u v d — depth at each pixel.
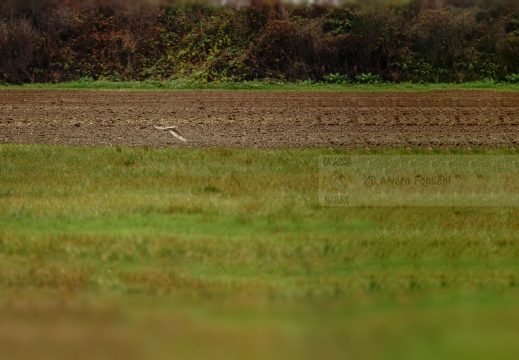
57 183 48.25
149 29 134.62
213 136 71.38
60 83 121.50
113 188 47.06
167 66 128.50
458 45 128.38
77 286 29.19
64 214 40.50
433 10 133.00
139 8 137.25
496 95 103.12
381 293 27.05
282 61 125.19
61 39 131.75
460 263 34.78
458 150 63.16
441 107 90.06
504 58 127.38
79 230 38.22
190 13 137.88
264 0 133.62
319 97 100.06
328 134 72.25
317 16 132.62
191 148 63.78
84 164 54.84
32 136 71.25
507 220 41.72
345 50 125.94
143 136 71.62
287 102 94.12
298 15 133.12
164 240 35.75
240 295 26.47
